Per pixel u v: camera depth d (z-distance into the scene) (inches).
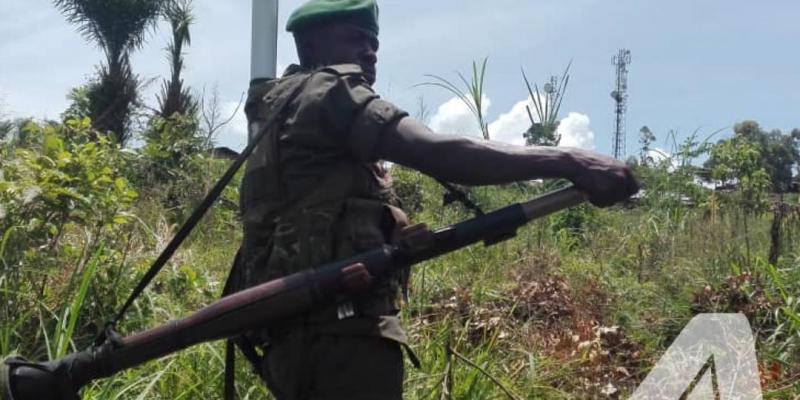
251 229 93.3
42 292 165.6
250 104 99.7
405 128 86.1
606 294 222.2
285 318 86.3
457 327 175.3
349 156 89.1
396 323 89.6
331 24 96.9
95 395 135.1
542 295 213.6
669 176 335.0
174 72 548.4
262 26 135.0
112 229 181.0
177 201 330.3
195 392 143.4
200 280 189.9
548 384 165.3
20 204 163.2
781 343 187.5
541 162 84.2
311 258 87.4
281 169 90.9
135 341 87.1
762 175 326.0
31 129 215.3
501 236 88.6
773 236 244.4
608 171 83.9
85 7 585.0
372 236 88.3
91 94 518.9
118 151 217.5
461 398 144.5
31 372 85.7
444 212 289.3
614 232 307.4
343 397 86.7
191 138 374.0
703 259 245.8
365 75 97.7
